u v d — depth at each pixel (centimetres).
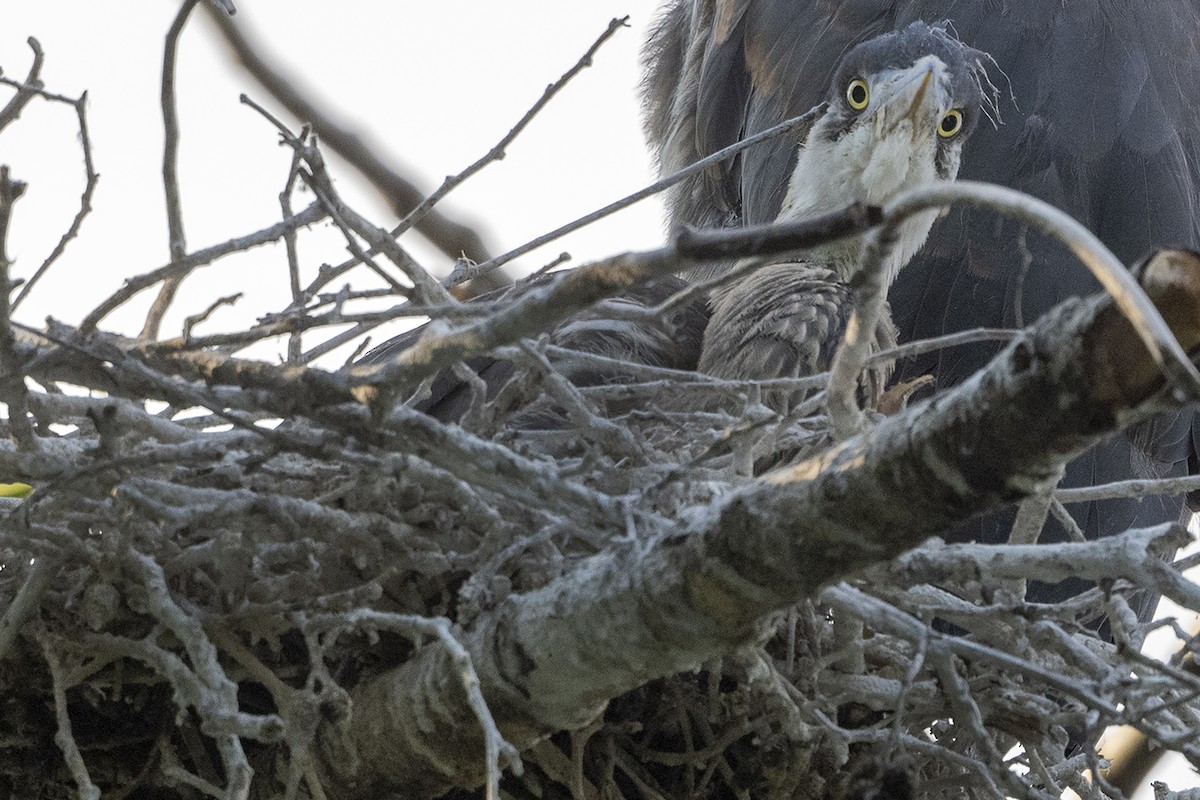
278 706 499
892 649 545
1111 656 546
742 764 576
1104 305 320
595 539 469
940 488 352
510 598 465
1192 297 315
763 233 322
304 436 459
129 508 463
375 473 466
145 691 549
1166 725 518
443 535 512
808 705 520
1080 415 327
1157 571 415
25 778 564
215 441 465
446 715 486
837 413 414
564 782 546
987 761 509
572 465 514
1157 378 317
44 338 452
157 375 437
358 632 522
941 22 874
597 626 433
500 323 365
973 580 455
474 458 424
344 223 472
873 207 315
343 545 489
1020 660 461
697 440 546
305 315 470
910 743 517
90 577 498
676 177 543
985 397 339
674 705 562
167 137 470
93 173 493
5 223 414
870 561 378
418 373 392
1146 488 545
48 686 541
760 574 391
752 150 936
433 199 513
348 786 524
